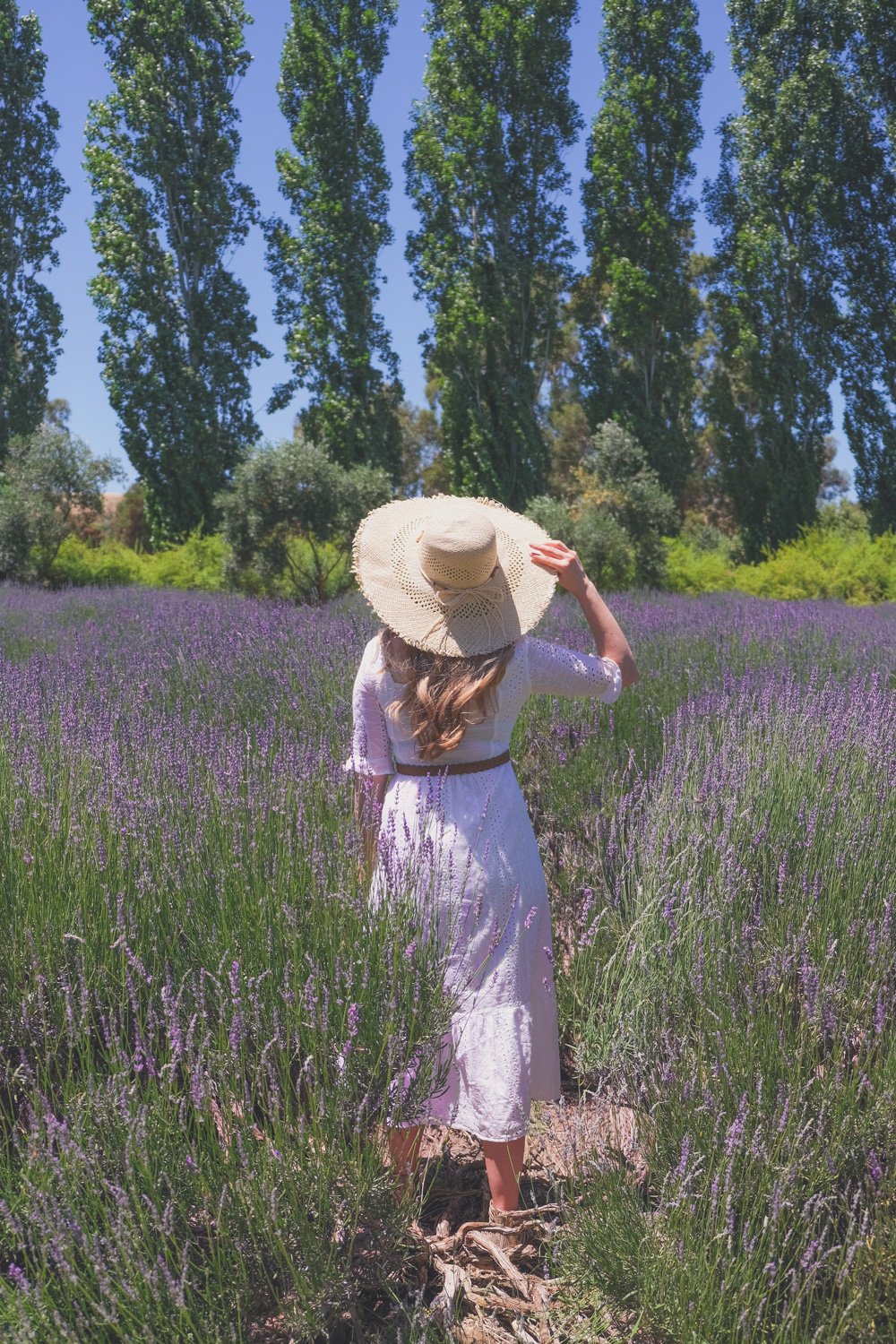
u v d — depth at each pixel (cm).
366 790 223
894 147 3188
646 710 474
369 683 216
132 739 338
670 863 276
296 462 1834
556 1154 230
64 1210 155
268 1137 173
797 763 329
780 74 3366
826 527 3394
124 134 3025
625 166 3384
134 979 210
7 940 218
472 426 3262
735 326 3503
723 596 1955
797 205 3312
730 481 3562
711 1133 183
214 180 3103
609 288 3738
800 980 232
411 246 3297
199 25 3052
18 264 3325
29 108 3300
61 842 252
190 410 3052
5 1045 207
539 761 423
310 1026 185
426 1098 188
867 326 3250
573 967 278
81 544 2612
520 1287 183
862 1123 183
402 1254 190
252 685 538
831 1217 169
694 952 244
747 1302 153
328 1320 166
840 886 265
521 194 3309
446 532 193
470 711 202
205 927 220
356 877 226
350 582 1900
